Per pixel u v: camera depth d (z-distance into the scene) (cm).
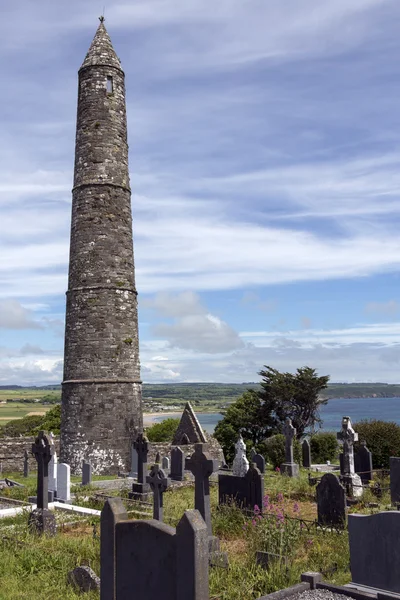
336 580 1034
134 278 2858
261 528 1273
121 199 2827
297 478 2494
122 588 808
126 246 2816
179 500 1925
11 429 6494
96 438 2600
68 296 2777
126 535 807
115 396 2652
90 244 2742
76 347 2691
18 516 1673
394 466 1847
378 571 961
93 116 2847
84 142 2838
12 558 1173
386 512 959
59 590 1002
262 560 1098
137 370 2772
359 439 2980
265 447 3266
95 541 1298
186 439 3300
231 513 1571
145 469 2058
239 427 4203
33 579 1063
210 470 1259
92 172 2798
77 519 1638
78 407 2633
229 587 976
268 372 4391
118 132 2877
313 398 4356
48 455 1516
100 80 2873
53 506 1852
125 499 1884
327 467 3212
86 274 2725
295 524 1309
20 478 2714
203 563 743
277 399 4262
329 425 12781
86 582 1012
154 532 779
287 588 941
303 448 3184
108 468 2588
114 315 2712
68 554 1198
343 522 1438
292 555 1134
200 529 745
